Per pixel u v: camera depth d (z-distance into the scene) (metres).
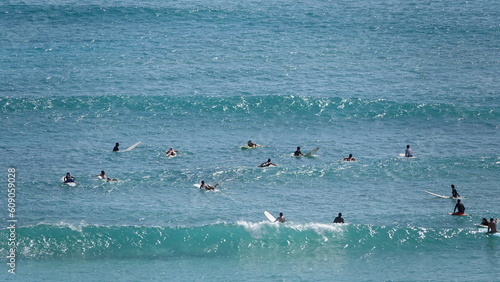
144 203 164.75
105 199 167.00
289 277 128.88
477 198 167.62
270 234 146.62
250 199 167.75
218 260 138.00
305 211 160.12
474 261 135.25
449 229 147.75
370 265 134.50
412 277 128.25
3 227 148.88
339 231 147.12
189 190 173.25
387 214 158.38
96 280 127.19
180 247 143.25
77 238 143.38
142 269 133.00
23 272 130.25
